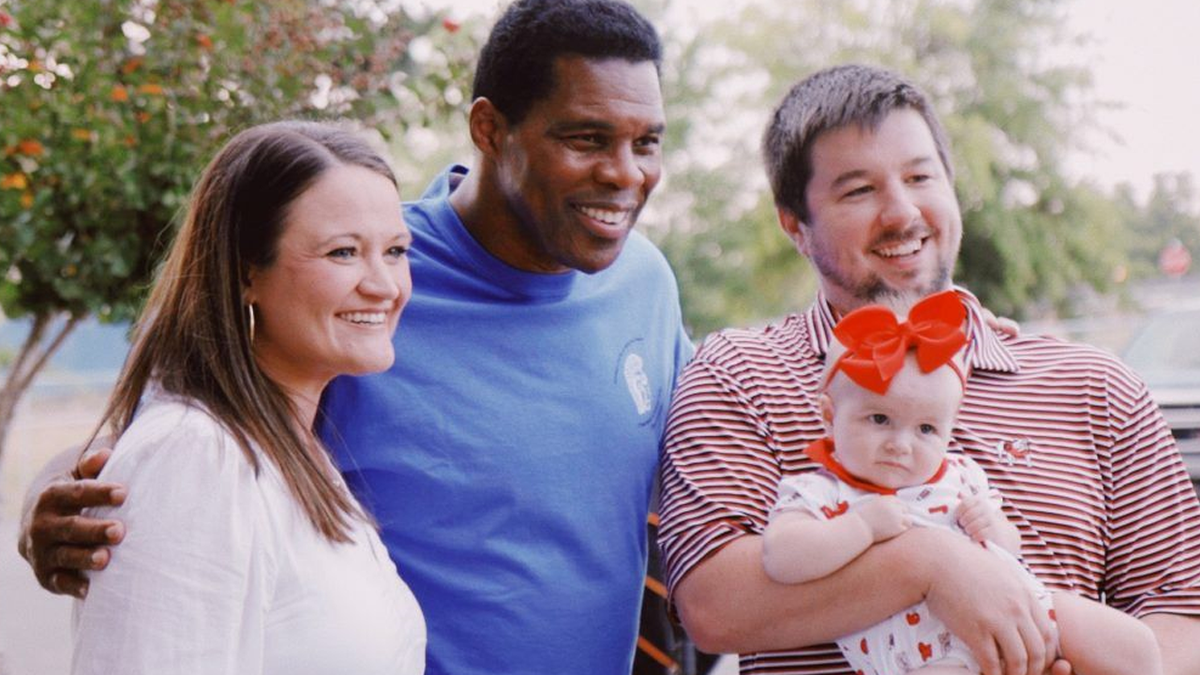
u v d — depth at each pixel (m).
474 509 2.29
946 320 2.14
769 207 16.02
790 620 2.09
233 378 1.90
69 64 4.84
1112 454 2.31
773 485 2.27
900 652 2.07
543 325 2.46
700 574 2.19
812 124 2.35
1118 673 2.04
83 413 15.40
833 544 2.05
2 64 4.79
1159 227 28.47
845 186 2.31
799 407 2.30
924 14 15.86
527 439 2.35
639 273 2.69
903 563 2.04
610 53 2.31
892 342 2.13
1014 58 15.91
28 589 7.62
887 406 2.12
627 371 2.54
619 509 2.45
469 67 5.03
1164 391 6.38
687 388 2.39
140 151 4.79
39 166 4.85
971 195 15.40
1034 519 2.23
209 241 1.96
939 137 2.41
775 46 16.16
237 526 1.76
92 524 1.72
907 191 2.31
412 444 2.29
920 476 2.14
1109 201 16.27
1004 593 2.00
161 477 1.75
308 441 2.00
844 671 2.17
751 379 2.33
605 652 2.41
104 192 4.93
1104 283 16.23
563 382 2.43
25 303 5.57
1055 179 15.84
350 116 4.86
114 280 5.14
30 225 4.86
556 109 2.30
